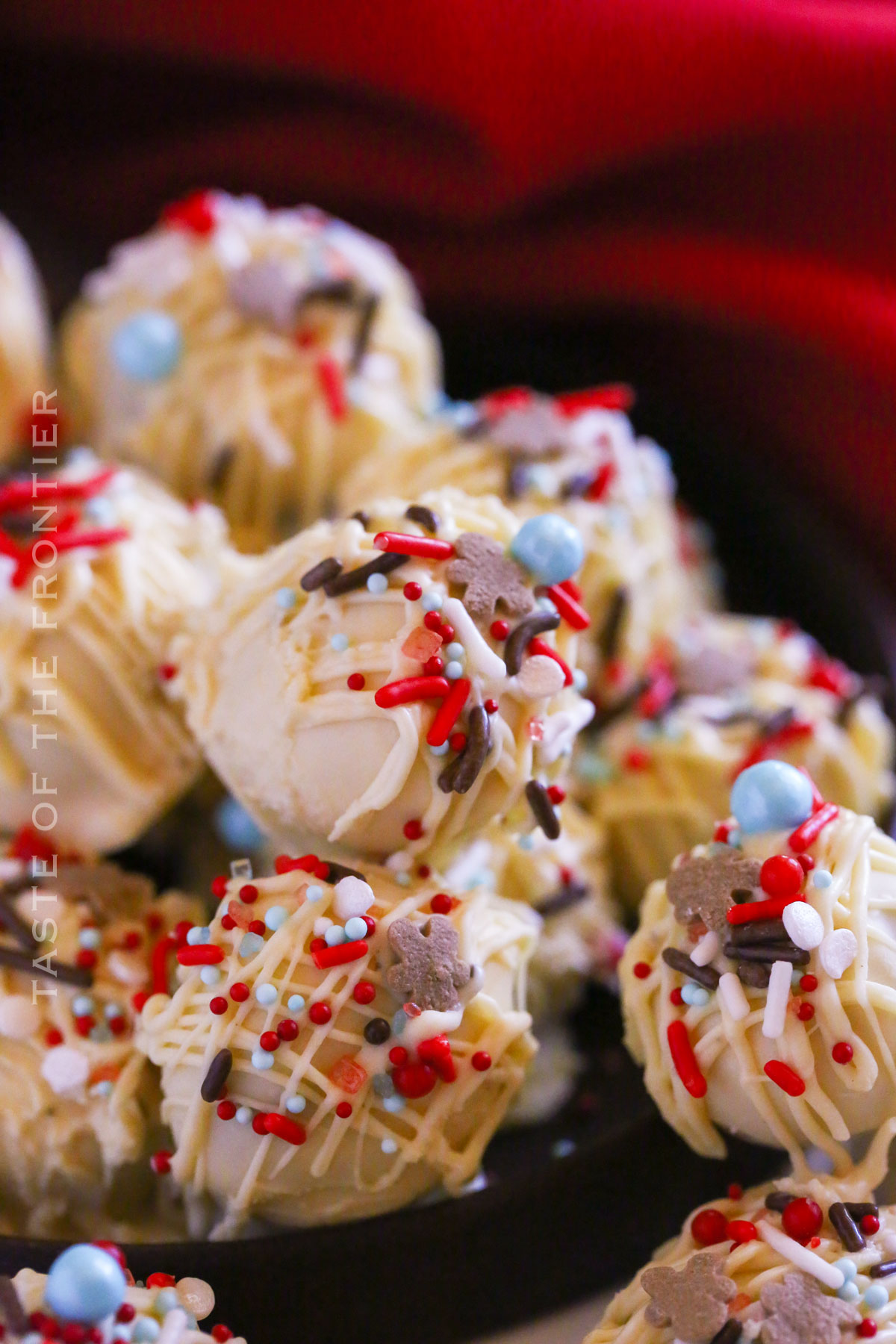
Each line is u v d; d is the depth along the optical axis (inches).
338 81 12.6
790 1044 9.1
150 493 11.0
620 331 13.3
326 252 12.0
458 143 12.8
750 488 12.7
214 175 13.4
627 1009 9.6
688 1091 9.3
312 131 13.0
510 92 12.4
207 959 9.3
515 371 13.3
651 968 9.5
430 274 13.2
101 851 10.3
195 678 9.9
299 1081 9.1
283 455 11.6
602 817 11.2
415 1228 9.3
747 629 11.8
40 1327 8.7
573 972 10.7
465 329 13.5
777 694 11.3
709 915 9.3
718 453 12.7
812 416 12.9
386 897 9.4
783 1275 8.9
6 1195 9.8
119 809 10.3
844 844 9.4
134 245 12.5
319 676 9.4
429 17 12.3
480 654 9.3
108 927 10.0
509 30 12.3
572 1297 9.7
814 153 12.5
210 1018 9.2
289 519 11.9
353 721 9.3
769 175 12.7
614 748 11.2
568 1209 9.5
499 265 13.1
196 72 13.1
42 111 13.6
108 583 10.3
